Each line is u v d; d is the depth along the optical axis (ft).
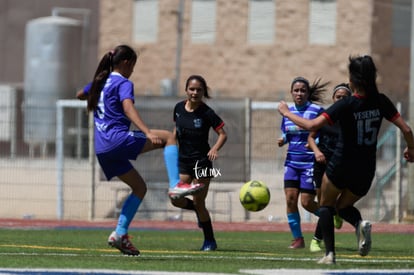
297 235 106.93
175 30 327.47
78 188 183.42
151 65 329.72
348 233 139.54
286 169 107.04
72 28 318.45
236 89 320.70
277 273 71.82
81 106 161.48
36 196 177.88
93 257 83.82
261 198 100.27
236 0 320.91
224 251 99.30
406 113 176.35
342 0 310.45
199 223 101.71
